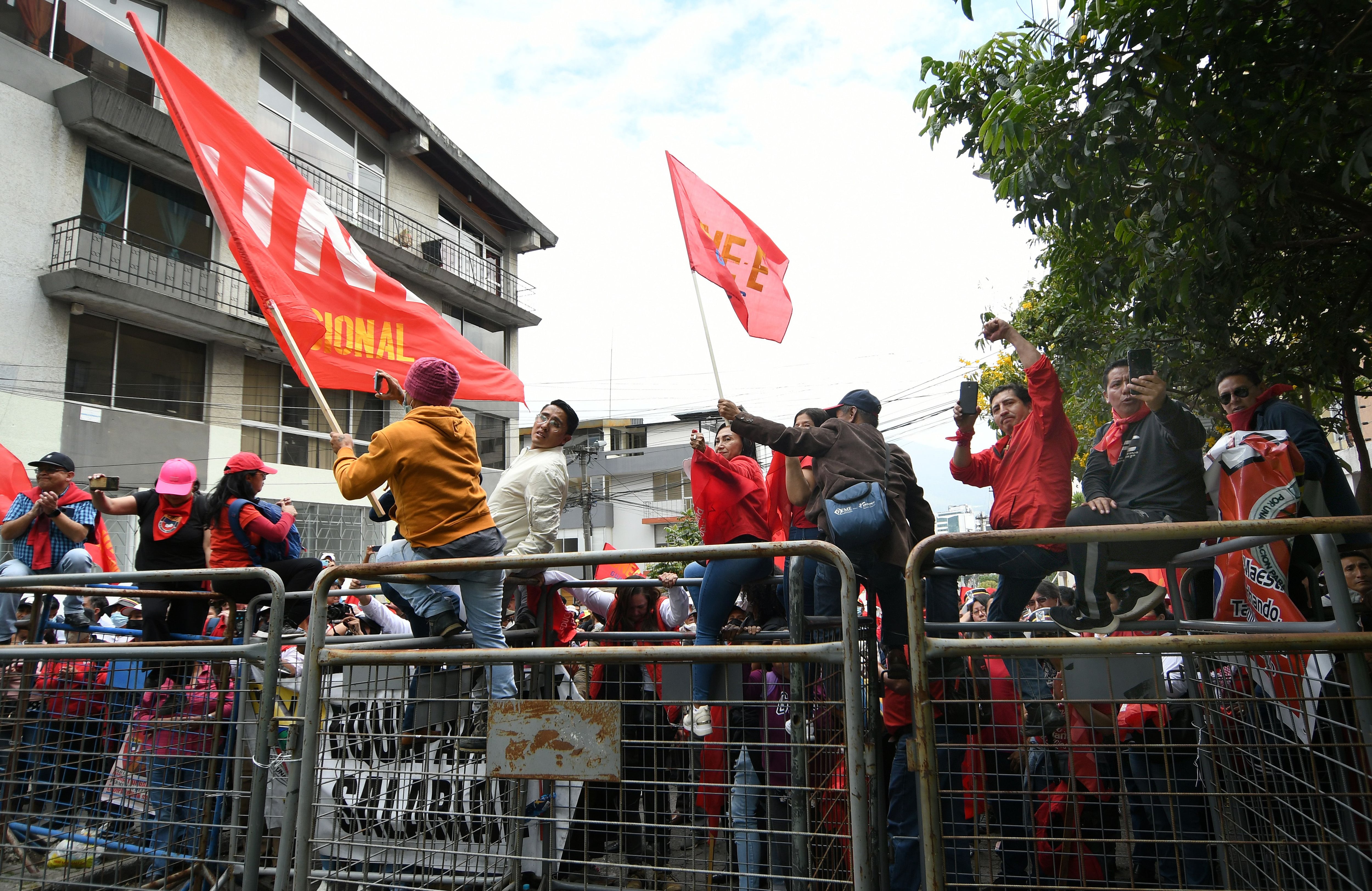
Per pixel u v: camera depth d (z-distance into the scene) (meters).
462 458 3.61
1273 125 3.62
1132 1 3.52
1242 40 3.47
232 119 4.80
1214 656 3.00
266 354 16.80
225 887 3.07
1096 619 2.63
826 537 3.51
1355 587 3.34
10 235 13.14
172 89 4.54
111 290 13.77
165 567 5.13
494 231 24.03
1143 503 3.38
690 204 4.81
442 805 2.89
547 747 2.66
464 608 3.70
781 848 2.68
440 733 2.98
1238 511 3.02
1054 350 7.62
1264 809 2.62
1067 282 5.90
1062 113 4.03
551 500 4.22
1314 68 3.38
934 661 2.57
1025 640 2.25
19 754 3.35
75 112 13.62
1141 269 4.50
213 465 15.80
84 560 5.77
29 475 12.92
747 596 4.36
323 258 4.90
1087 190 4.01
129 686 3.41
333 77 18.47
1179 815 2.82
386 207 19.72
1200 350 5.83
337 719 2.92
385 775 2.92
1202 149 3.50
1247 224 3.72
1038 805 2.60
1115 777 2.55
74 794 3.28
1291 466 2.98
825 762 2.82
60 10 13.97
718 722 2.82
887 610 3.75
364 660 2.77
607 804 2.81
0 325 12.94
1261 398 3.72
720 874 2.58
